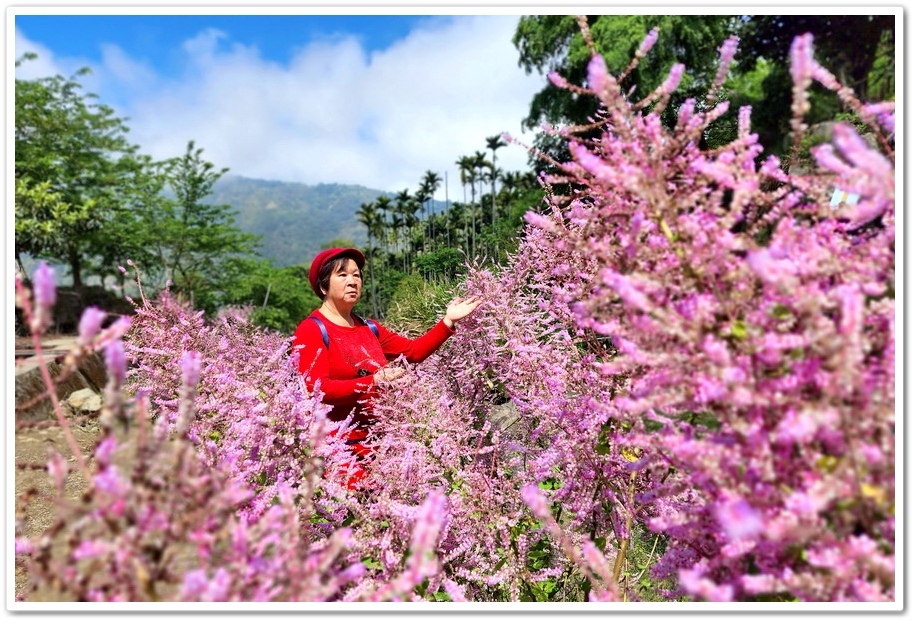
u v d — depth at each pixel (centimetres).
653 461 115
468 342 284
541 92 1227
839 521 69
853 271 80
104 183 1852
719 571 91
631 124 93
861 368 67
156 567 62
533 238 232
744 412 75
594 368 139
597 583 97
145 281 1853
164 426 67
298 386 178
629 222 99
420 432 187
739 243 79
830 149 75
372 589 111
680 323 76
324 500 137
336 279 263
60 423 65
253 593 69
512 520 150
